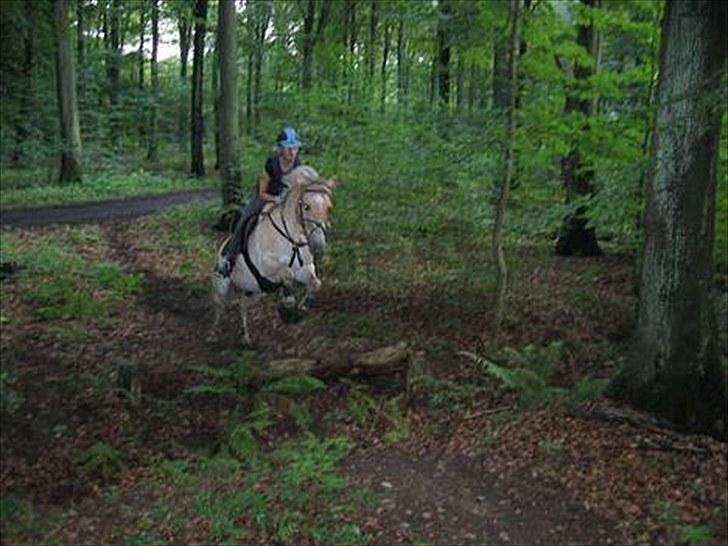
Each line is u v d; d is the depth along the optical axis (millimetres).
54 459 8367
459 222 13508
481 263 14391
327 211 10430
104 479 7961
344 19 26984
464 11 12117
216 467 7852
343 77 15117
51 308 13117
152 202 28109
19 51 34469
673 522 6488
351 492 7242
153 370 10398
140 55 43438
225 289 11469
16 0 31766
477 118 11969
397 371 10125
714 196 8492
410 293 13875
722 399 8672
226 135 20375
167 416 9359
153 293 14859
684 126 8195
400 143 12922
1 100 33656
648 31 12719
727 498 6816
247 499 6965
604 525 6598
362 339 11922
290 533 6422
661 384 8633
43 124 34500
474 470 7715
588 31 15625
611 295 14664
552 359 10555
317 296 14109
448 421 9000
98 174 34438
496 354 10906
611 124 12219
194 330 12656
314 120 13852
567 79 12273
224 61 20047
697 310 8562
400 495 7219
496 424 8734
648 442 7918
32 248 18000
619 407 8688
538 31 12047
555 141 11977
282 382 9570
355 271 14695
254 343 11945
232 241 10992
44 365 10867
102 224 22438
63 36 30219
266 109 15883
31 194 28094
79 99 38312
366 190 13445
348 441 8594
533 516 6809
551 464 7660
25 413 9391
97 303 13656
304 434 8844
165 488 7641
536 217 12547
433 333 12141
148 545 6355
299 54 19781
